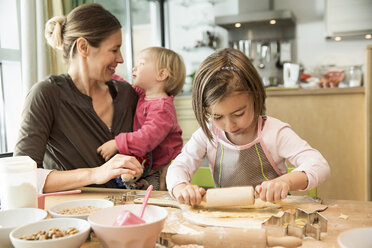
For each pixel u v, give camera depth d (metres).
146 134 1.33
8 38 2.56
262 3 4.37
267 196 0.85
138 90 1.56
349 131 2.87
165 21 4.90
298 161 1.08
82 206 0.85
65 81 1.30
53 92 1.25
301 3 4.32
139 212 0.71
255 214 0.81
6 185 0.80
